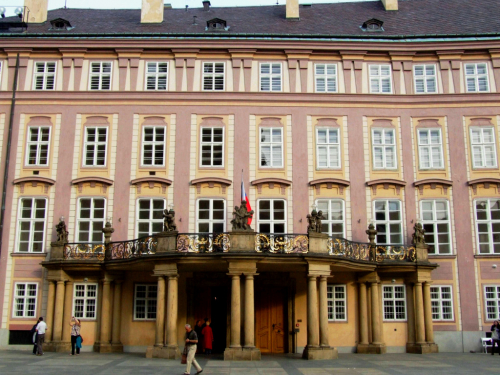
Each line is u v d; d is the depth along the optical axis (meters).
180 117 28.86
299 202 28.03
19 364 19.95
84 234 27.70
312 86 29.48
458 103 29.30
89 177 27.92
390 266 26.22
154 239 23.47
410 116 29.31
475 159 28.77
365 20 32.72
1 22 30.91
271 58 29.80
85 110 28.97
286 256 22.59
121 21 32.75
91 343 26.48
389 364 20.86
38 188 28.16
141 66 29.53
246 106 29.06
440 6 33.91
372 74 29.86
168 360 21.58
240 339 22.03
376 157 28.89
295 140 28.77
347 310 26.98
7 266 27.33
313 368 19.45
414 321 26.61
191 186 28.05
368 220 28.06
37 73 29.59
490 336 26.95
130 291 26.88
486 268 27.59
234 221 22.80
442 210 28.27
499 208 28.17
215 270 25.73
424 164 28.83
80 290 27.02
